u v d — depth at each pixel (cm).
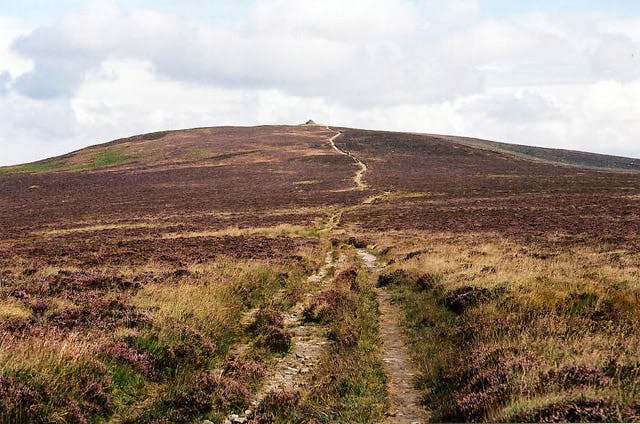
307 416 771
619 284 1415
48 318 1151
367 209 5872
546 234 3441
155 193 8031
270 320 1323
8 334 902
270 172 10156
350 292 1695
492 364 838
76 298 1376
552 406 620
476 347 947
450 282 1593
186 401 793
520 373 767
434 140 15112
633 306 1138
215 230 4331
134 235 4119
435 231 3981
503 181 8388
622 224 3881
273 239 3541
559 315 1103
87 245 3388
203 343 1055
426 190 7469
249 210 6019
